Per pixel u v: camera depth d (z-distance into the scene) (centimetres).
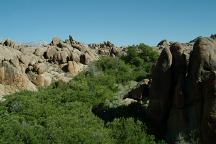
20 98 3562
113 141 2933
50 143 2831
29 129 2941
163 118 3034
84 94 3844
